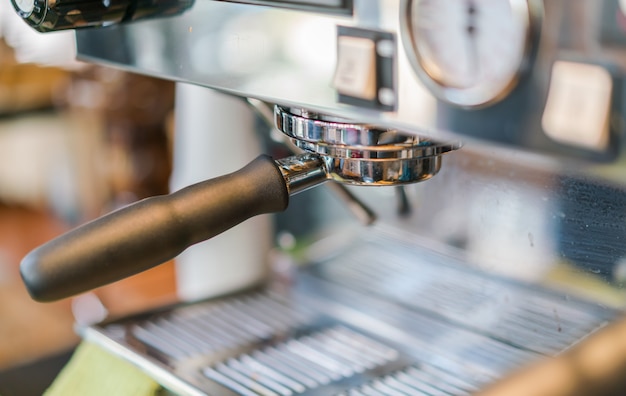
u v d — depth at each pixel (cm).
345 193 63
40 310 107
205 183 41
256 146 74
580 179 52
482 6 31
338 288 70
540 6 30
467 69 32
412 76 34
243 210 42
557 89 30
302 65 39
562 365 35
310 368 60
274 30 40
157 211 40
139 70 48
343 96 37
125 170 115
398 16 34
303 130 43
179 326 65
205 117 75
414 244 67
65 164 128
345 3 36
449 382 58
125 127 112
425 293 66
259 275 76
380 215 68
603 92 29
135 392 57
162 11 45
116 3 45
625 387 34
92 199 119
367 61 36
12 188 143
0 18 102
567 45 29
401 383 58
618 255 52
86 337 63
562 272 56
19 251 125
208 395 54
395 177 42
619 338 36
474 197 61
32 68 131
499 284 61
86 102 113
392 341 64
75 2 43
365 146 41
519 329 59
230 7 42
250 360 61
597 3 29
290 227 74
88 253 39
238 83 42
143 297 99
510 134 32
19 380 64
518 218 58
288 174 43
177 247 41
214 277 78
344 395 56
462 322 63
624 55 28
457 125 33
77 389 60
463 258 63
